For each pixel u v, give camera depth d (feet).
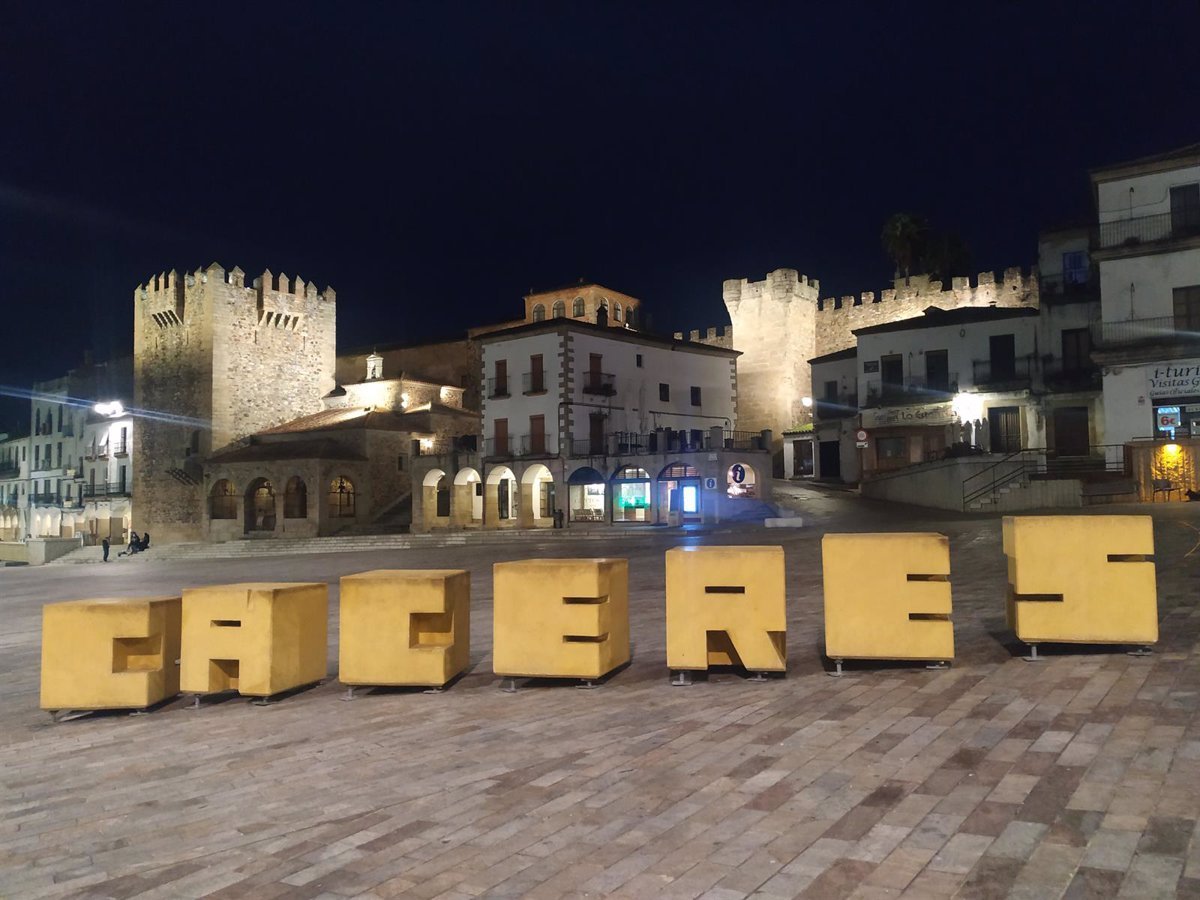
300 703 30.45
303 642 32.12
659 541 106.11
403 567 90.99
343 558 115.65
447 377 222.69
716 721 23.18
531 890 14.07
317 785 20.59
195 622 31.07
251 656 30.60
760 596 27.89
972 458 116.98
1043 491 108.88
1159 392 118.32
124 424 240.94
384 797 19.24
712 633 29.84
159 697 31.42
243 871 15.76
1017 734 19.79
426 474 175.63
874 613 27.45
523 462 161.38
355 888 14.64
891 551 27.45
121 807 20.06
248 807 19.38
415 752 22.77
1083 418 140.87
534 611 29.53
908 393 157.38
